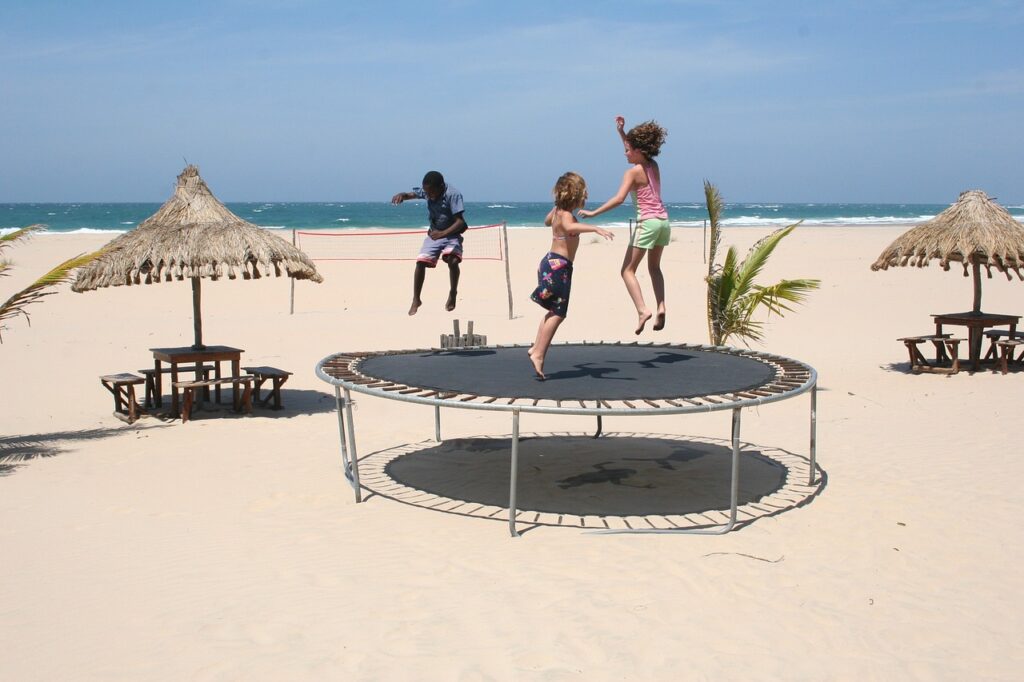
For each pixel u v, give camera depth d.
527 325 18.94
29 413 11.36
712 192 12.06
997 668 4.66
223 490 7.93
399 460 9.20
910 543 6.51
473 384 7.36
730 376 7.81
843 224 76.31
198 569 5.94
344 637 4.91
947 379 13.22
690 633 5.00
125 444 9.70
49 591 5.54
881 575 5.90
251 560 6.12
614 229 56.25
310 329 18.38
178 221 11.48
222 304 22.70
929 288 24.84
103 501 7.54
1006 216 14.07
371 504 7.53
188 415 10.88
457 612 5.25
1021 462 8.76
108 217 90.56
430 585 5.67
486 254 36.44
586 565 6.03
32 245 37.88
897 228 64.06
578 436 10.53
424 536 6.66
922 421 10.67
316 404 12.21
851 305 21.92
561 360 8.95
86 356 15.44
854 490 7.91
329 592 5.55
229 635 4.93
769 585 5.71
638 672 4.53
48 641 4.85
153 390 11.66
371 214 113.94
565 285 7.47
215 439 10.00
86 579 5.75
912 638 5.00
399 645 4.81
